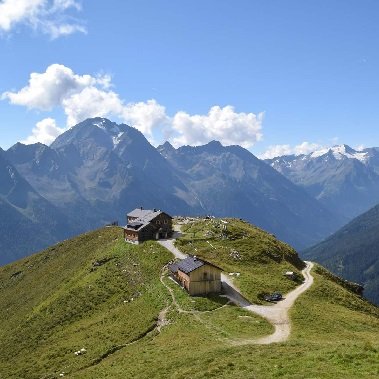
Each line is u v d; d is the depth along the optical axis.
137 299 109.50
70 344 94.44
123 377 60.12
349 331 81.31
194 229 166.88
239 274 117.06
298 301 100.31
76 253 192.12
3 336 124.31
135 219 180.62
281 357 51.78
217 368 50.94
